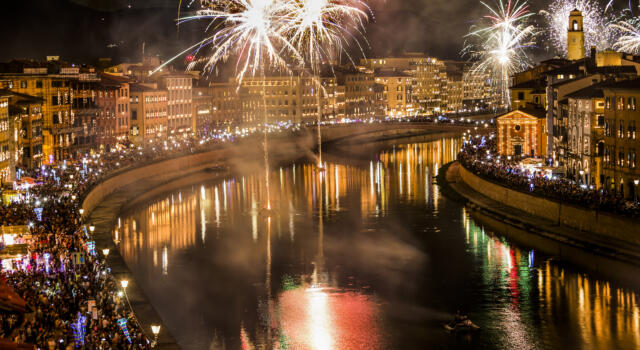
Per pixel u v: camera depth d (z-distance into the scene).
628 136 138.12
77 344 69.50
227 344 87.50
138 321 86.50
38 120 188.88
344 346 86.62
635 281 106.69
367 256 125.94
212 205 176.50
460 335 89.38
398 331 90.94
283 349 86.00
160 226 151.38
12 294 42.47
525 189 153.50
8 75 196.12
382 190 195.62
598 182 151.12
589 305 98.44
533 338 88.25
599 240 120.31
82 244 103.12
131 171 192.00
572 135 168.88
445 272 114.62
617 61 190.25
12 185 144.62
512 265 116.94
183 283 111.12
